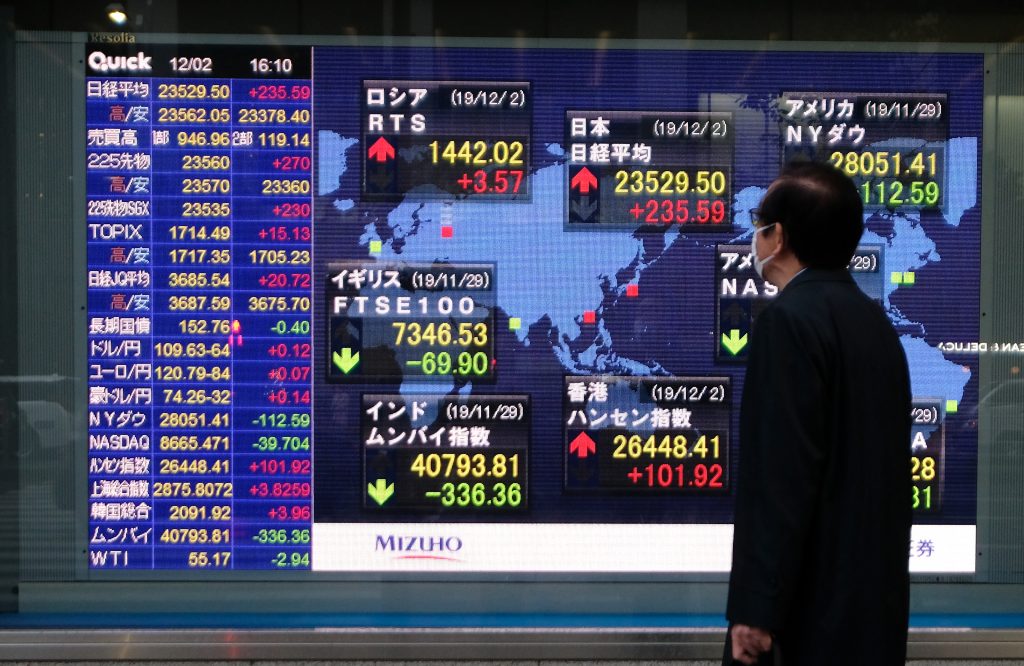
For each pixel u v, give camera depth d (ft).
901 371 7.99
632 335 13.73
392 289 13.69
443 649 13.35
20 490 13.61
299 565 13.70
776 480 7.37
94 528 13.67
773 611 7.29
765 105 13.70
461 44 13.64
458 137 13.69
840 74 13.71
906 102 13.74
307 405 13.69
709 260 13.73
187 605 13.69
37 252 13.58
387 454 13.73
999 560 13.82
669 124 13.67
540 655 13.37
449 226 13.67
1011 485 13.80
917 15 13.70
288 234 13.65
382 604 13.71
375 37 13.60
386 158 13.65
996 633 13.43
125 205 13.58
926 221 13.76
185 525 13.69
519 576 13.74
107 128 13.58
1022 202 13.76
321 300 13.66
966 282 13.78
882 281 13.79
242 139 13.62
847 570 7.51
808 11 13.67
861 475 7.60
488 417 13.73
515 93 13.67
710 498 13.76
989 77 13.75
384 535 13.73
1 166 13.57
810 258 8.05
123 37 13.55
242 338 13.67
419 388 13.71
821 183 7.99
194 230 13.62
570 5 13.65
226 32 13.58
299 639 13.30
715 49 13.69
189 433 13.69
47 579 13.64
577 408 13.74
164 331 13.65
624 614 13.74
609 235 13.70
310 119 13.64
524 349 13.71
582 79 13.67
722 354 13.73
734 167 13.70
